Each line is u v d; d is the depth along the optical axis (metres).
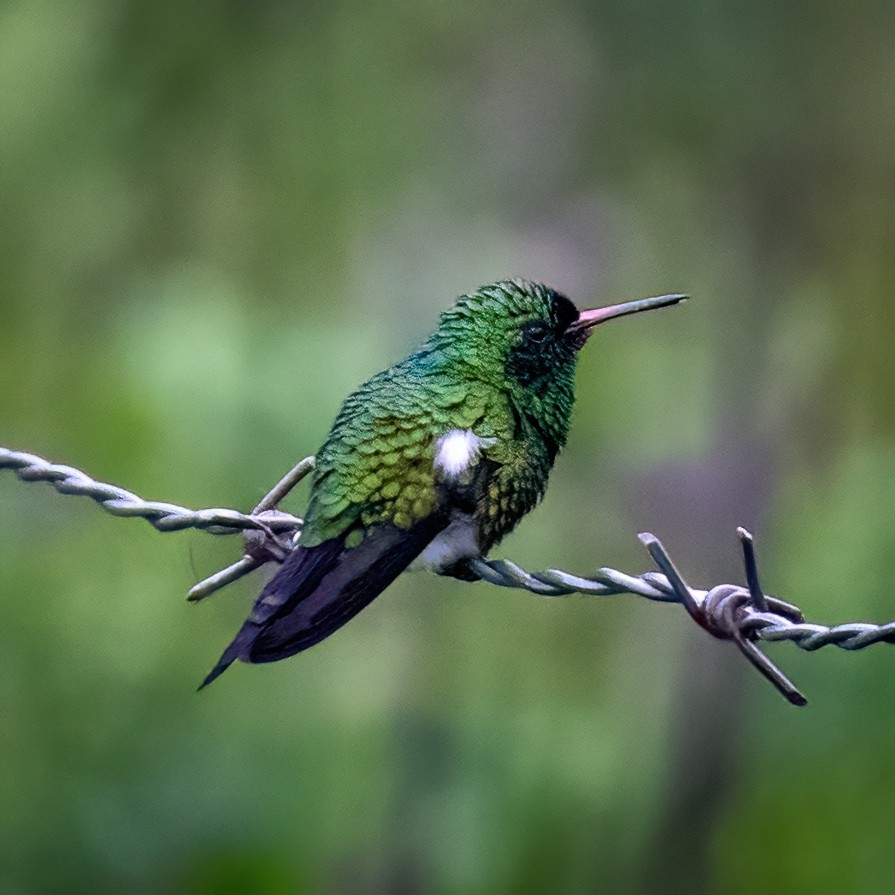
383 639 13.91
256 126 12.91
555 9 12.62
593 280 13.31
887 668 12.71
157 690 13.07
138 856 12.13
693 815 12.98
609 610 14.09
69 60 12.49
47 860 11.99
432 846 13.03
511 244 13.31
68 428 13.19
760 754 13.05
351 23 12.84
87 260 13.19
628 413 13.73
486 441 7.58
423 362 7.80
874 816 12.75
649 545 5.88
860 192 12.47
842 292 13.24
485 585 14.07
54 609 13.07
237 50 12.64
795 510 13.70
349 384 13.14
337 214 13.40
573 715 13.85
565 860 13.16
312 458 7.42
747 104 12.07
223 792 12.58
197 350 13.16
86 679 12.98
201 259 13.37
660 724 13.68
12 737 12.73
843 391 13.81
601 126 12.80
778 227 12.82
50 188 12.80
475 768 13.43
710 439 13.34
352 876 12.88
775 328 13.16
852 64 11.84
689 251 13.32
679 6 11.98
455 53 13.07
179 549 10.06
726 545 13.24
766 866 12.82
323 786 13.02
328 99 13.01
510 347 7.84
